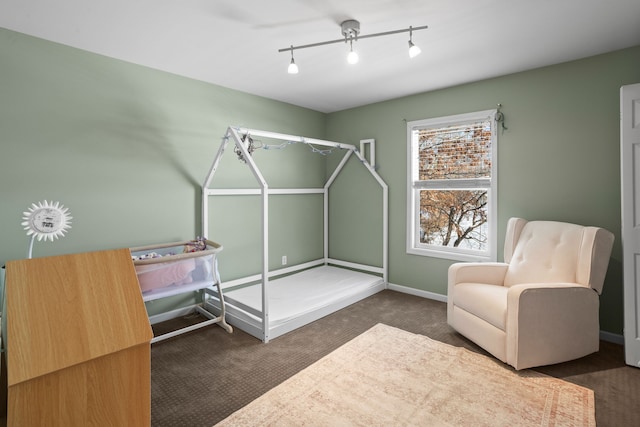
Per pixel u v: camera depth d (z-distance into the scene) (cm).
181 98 331
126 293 138
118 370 126
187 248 304
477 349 264
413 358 250
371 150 430
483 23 231
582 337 240
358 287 387
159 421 184
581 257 248
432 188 388
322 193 485
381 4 207
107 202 288
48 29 237
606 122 282
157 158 317
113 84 288
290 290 372
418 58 290
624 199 236
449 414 188
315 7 210
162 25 231
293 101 425
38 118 252
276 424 181
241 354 260
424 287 398
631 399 200
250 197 394
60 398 113
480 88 347
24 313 116
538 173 317
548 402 197
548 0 202
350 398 203
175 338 289
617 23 231
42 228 207
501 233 341
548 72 308
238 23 229
